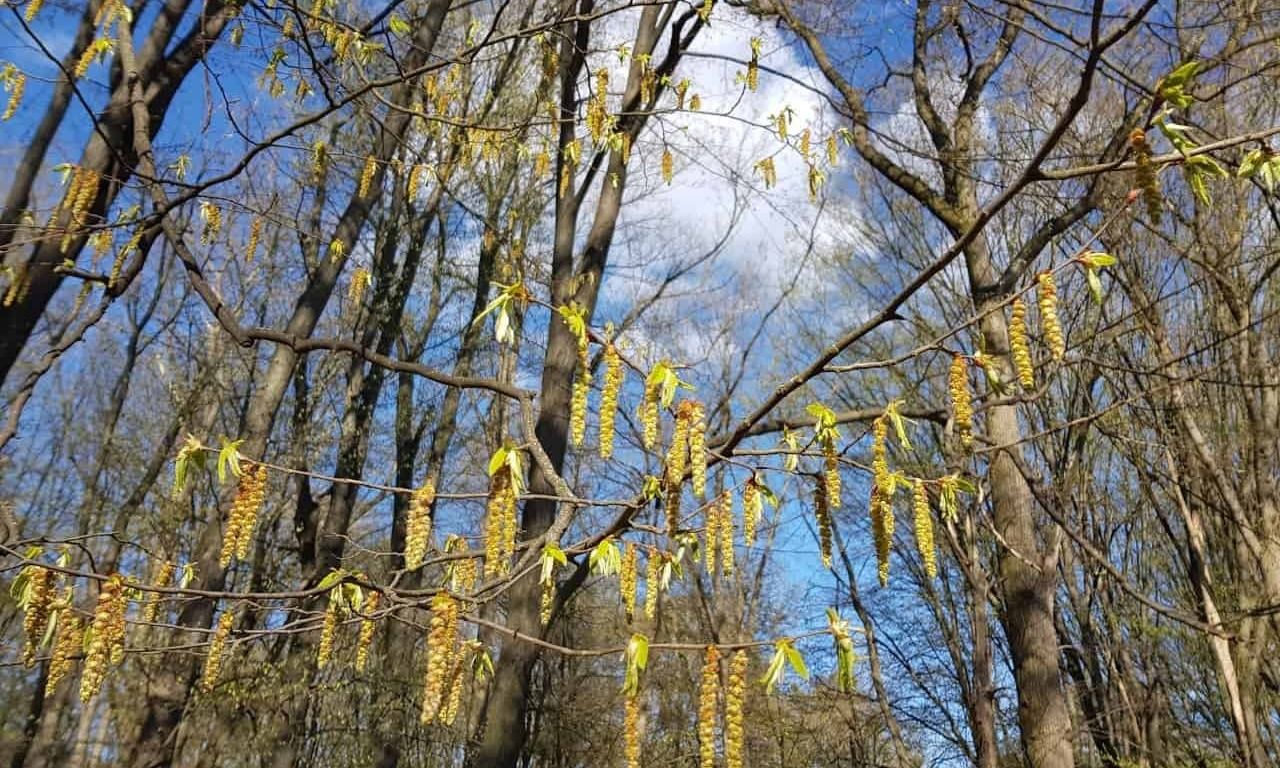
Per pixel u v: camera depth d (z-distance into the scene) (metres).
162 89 7.04
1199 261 7.47
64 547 4.50
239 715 11.44
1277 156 2.89
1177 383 6.83
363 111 7.04
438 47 11.27
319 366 14.54
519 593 8.09
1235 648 8.36
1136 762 10.77
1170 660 11.95
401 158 9.97
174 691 9.89
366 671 12.13
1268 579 8.08
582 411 3.44
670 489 3.29
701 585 14.26
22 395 5.46
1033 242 8.27
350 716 12.59
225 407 16.80
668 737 16.58
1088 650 12.51
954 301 12.52
